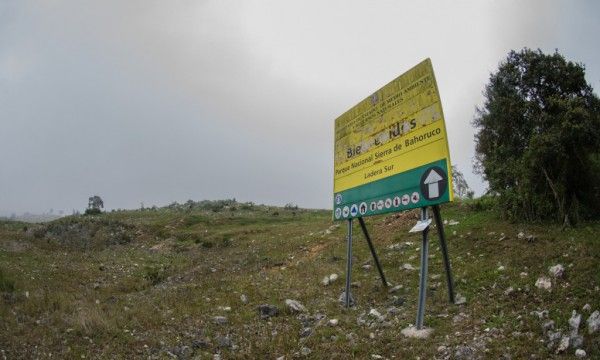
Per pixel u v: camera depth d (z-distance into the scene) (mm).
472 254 15664
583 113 15781
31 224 46938
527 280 11797
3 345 10367
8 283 16844
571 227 15414
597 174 16219
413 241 19859
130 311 13492
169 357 9922
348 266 13297
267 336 10953
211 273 22062
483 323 9812
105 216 55625
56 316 12586
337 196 14773
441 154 10508
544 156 15867
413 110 11602
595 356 7570
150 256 29656
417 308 10820
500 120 18562
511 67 18938
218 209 60500
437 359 8508
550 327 8875
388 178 12297
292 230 33938
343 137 14898
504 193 18547
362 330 10586
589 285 10531
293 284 16312
